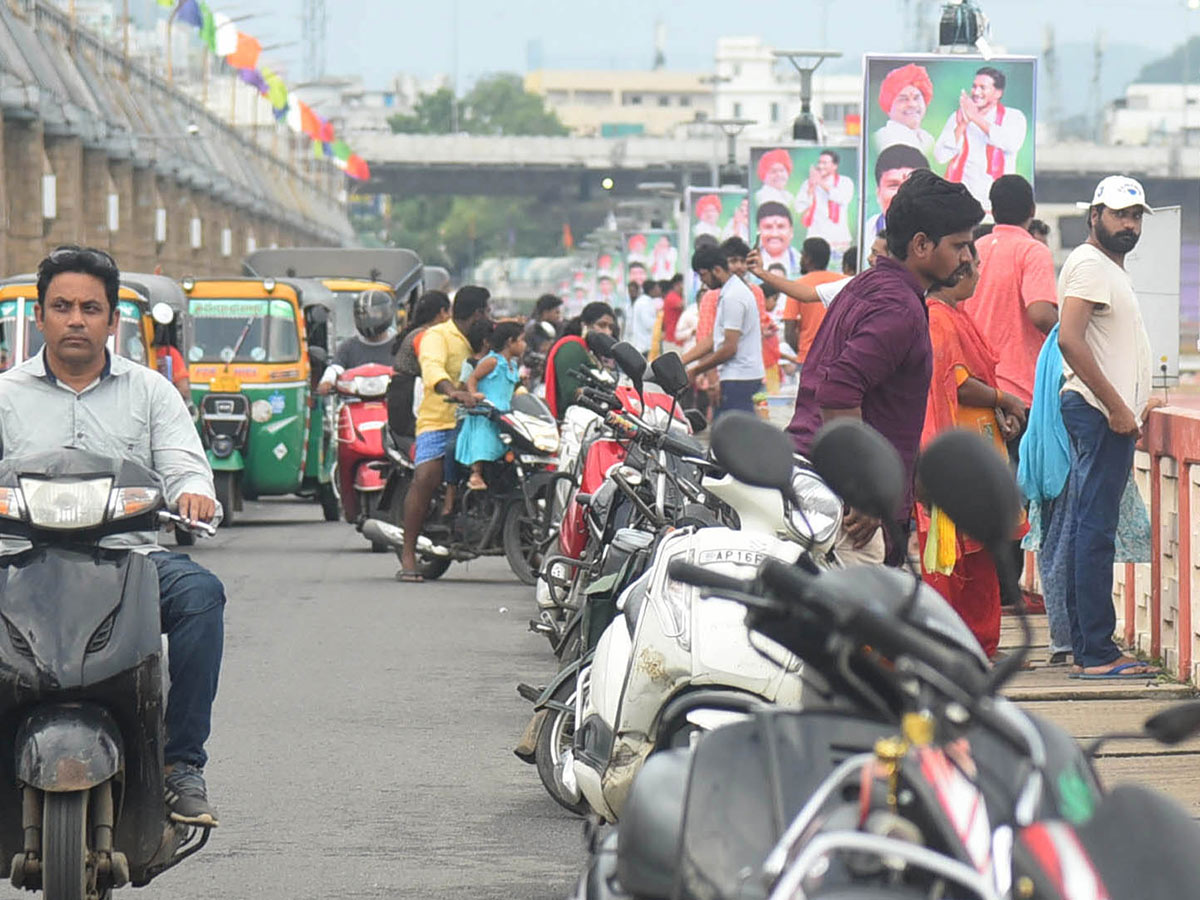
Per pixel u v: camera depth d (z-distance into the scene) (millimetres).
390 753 13430
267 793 12188
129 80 93188
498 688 16094
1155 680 14484
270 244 143500
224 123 126000
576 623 13688
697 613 8414
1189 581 14422
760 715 5031
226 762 13109
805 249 27469
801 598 4773
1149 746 12609
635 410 16547
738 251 26266
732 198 56750
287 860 10523
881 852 4289
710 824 4773
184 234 108625
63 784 7754
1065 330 14102
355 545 29250
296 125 116500
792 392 35156
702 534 8602
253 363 33594
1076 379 14312
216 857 10586
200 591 8656
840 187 39156
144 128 90438
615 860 5453
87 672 7938
